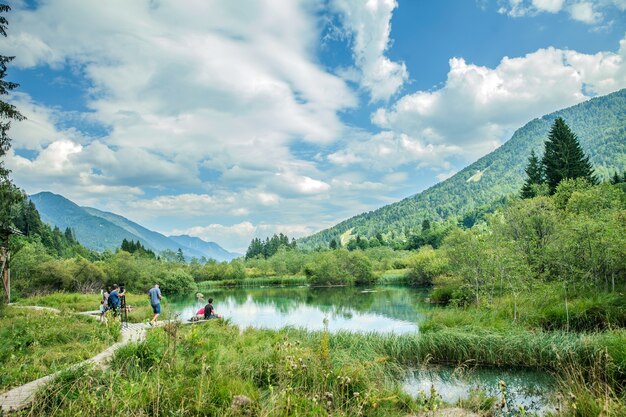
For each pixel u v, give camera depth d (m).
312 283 66.12
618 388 7.94
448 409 7.93
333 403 6.88
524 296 18.48
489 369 11.67
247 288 68.25
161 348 9.48
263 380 8.70
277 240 151.75
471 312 17.38
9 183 17.77
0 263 24.55
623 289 16.89
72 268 43.78
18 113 17.08
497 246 21.16
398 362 12.33
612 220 18.45
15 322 14.56
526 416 7.52
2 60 17.08
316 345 11.77
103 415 5.69
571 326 14.69
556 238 21.56
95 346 11.12
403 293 42.69
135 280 56.00
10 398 6.59
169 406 6.17
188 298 49.94
